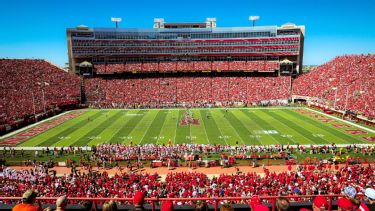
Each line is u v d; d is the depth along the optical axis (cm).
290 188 2391
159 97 8650
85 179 2912
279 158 3744
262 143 4434
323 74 8738
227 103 8262
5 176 3002
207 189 2455
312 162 3556
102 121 6141
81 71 9731
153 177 2994
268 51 10062
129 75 10125
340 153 3791
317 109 7350
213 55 10244
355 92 6969
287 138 4681
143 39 10125
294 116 6444
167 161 3616
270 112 7006
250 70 9881
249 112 7044
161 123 5875
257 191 2291
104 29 9944
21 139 4816
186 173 3081
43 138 4862
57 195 2344
